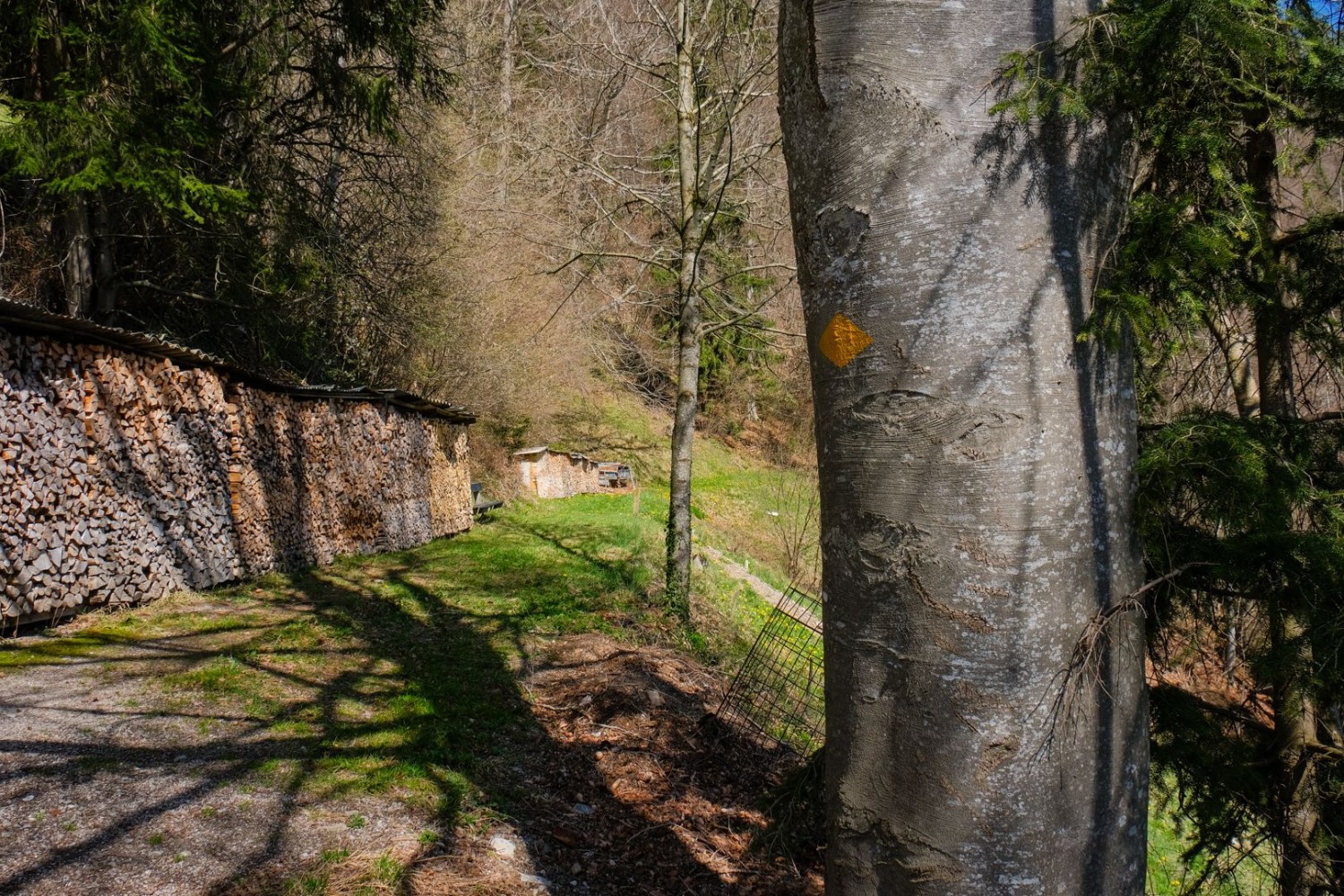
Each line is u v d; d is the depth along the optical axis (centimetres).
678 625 866
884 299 163
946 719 157
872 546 167
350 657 589
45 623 558
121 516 625
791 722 629
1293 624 247
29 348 546
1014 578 155
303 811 362
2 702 419
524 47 1889
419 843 355
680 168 1023
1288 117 235
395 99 1247
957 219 159
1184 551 235
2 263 951
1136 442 178
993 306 158
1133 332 176
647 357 2317
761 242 1200
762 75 994
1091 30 167
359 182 1429
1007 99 161
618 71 1108
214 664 521
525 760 475
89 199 929
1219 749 304
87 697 444
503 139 1534
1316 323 318
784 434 2798
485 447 1912
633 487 2242
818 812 389
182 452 704
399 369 1705
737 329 1186
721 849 427
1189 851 332
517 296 1959
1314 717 327
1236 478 228
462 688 557
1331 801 317
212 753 402
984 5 163
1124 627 166
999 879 154
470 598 841
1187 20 166
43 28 774
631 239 1112
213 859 315
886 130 164
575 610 829
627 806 452
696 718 585
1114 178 173
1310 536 230
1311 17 220
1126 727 165
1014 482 156
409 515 1210
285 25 1061
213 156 1003
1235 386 416
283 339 1315
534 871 360
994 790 154
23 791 337
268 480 850
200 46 860
